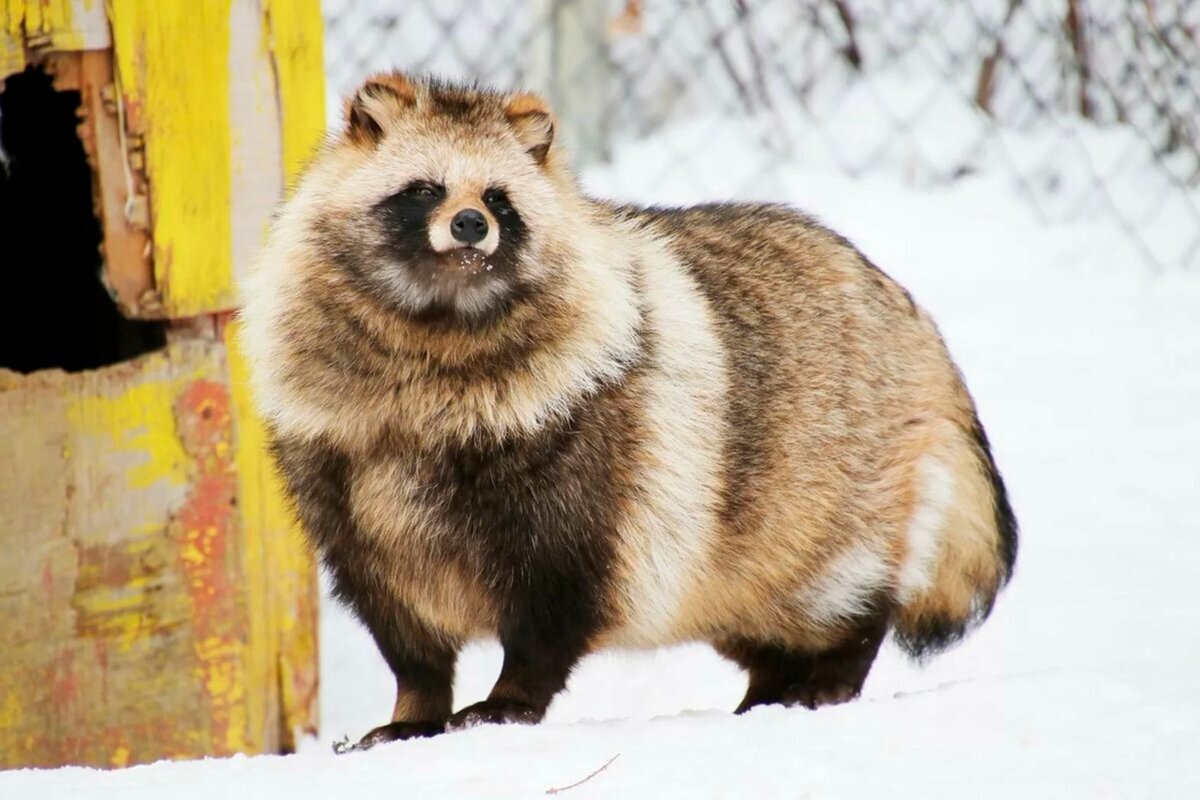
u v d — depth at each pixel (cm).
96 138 1255
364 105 1075
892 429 1176
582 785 790
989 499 1234
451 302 1007
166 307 1281
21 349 1384
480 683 1398
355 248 1034
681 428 1059
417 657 1096
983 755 837
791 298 1157
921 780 802
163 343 1311
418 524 1030
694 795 779
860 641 1187
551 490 1019
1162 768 817
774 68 2578
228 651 1330
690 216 1195
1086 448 1630
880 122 2467
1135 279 2147
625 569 1048
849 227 2198
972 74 2655
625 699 1338
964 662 1252
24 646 1261
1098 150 2478
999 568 1248
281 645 1352
